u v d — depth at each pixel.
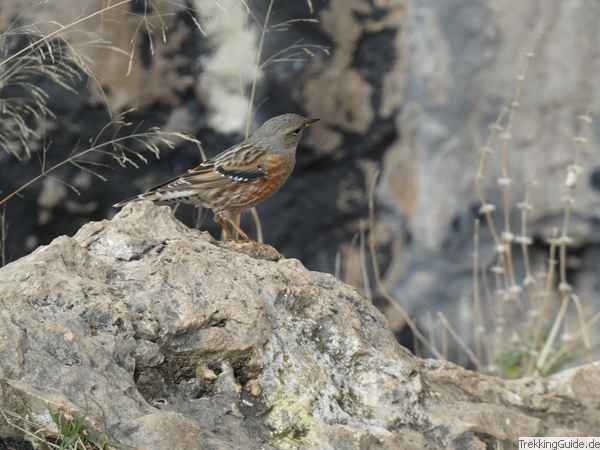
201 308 6.47
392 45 13.68
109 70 12.30
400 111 13.81
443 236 13.96
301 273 7.29
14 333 5.70
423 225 13.98
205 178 9.62
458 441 6.71
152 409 5.82
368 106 13.70
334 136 13.70
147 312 6.33
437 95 13.77
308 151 13.66
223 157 9.83
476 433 6.82
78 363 5.79
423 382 7.06
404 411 6.72
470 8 13.63
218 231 13.20
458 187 13.88
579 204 13.62
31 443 5.41
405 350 7.56
